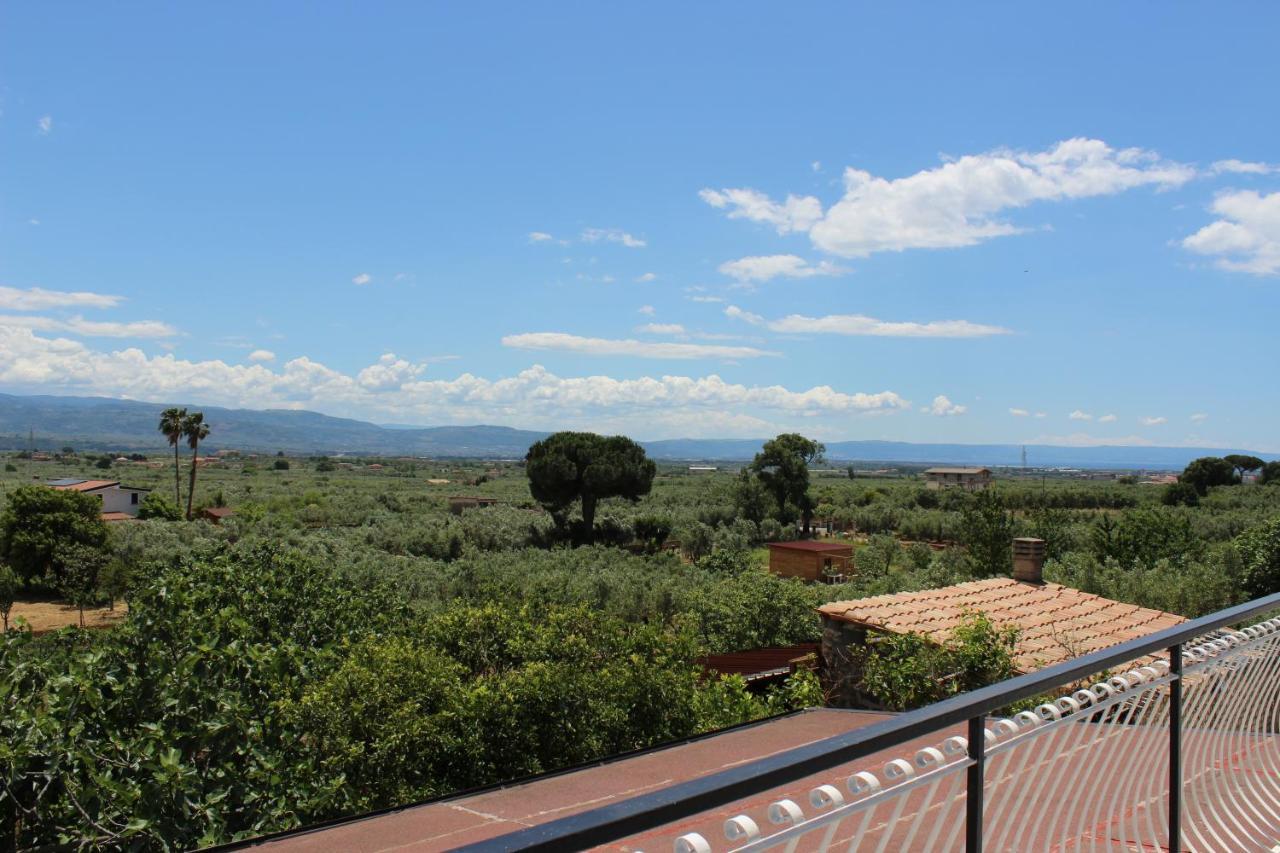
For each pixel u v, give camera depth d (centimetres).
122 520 5344
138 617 970
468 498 8369
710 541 5750
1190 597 2348
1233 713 386
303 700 920
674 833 371
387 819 546
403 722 902
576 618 1205
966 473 12888
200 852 497
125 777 777
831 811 188
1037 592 1584
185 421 6588
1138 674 313
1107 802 311
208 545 3775
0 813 723
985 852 248
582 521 6103
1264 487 7675
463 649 1197
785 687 1402
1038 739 270
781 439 7125
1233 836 371
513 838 130
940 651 1220
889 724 192
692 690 1157
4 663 820
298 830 536
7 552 4106
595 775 616
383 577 3150
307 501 7200
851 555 4278
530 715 977
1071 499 8119
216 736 845
